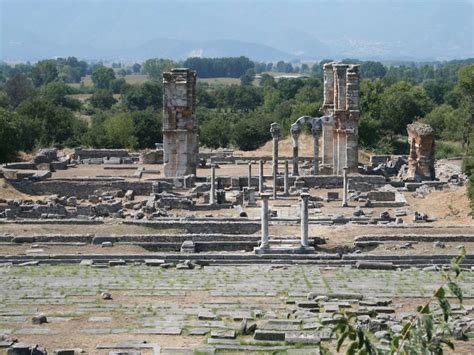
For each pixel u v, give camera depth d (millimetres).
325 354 20250
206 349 32344
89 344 33375
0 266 51562
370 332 34750
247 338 34406
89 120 193625
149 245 57031
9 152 112938
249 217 67312
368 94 158875
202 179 88750
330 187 87938
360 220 67000
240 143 138500
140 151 127188
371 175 93625
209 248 56719
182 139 87562
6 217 68688
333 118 91875
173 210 73438
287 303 41062
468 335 34281
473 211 69938
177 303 41031
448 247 55781
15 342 33094
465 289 43875
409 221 68250
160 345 33125
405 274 49156
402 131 160625
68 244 56969
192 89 88688
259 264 52844
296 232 59875
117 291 43906
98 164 108875
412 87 180000
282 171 97875
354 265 52188
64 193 84438
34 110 144875
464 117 151000
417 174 92625
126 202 76688
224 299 42000
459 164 115750
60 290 44000
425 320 17062
